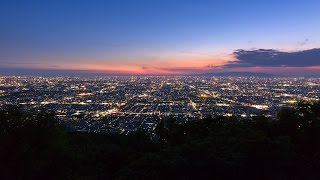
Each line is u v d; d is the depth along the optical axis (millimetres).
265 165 13414
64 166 12820
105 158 18641
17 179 11758
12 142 11867
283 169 13586
